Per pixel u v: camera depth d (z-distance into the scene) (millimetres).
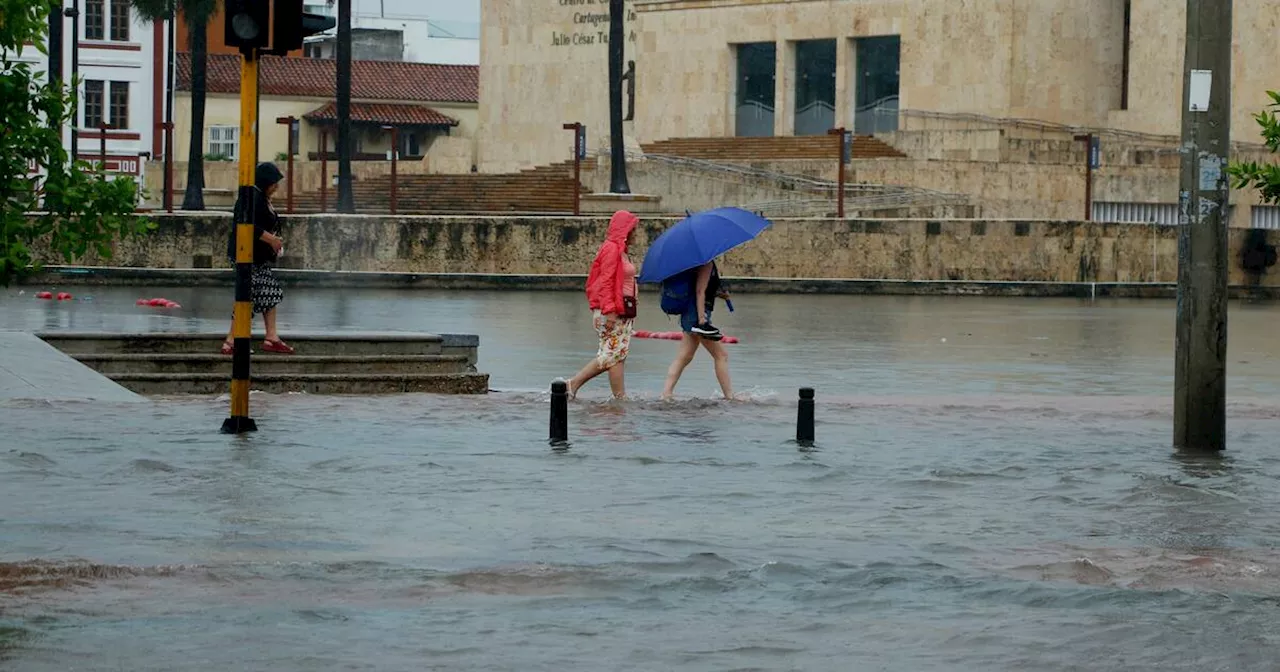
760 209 138000
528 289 117000
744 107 170625
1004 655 19266
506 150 192750
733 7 169000
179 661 18594
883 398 48031
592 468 33281
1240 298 122125
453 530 26609
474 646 19453
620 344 46406
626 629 20359
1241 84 152000
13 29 46875
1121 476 33062
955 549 25609
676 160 153250
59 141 48250
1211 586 23094
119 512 27422
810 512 28812
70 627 20031
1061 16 155625
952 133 146000
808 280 117500
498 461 33938
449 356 52688
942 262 117500
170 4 138000
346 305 96062
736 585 22781
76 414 39688
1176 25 153875
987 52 154250
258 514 27547
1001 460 35125
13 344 48375
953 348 71812
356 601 21672
